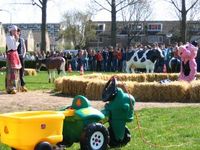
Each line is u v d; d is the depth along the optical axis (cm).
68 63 3988
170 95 1602
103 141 763
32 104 1423
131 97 830
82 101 779
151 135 941
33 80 2688
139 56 2931
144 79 2145
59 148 712
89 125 751
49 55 3859
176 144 862
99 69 3847
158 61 3125
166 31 9081
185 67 1853
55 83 1886
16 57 1761
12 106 1374
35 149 686
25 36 9700
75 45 10000
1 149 795
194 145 855
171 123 1074
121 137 832
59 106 1380
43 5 4706
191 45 1856
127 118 827
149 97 1603
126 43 8369
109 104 827
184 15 4600
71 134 764
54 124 704
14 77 1758
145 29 8781
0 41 9512
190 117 1155
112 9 4881
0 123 705
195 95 1595
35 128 683
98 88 1616
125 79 2097
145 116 1175
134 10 8025
